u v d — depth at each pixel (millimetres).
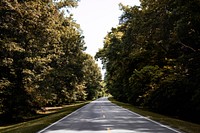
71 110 37125
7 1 22297
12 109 33500
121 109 39000
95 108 42344
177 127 16047
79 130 15008
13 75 31984
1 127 27375
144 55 47812
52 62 49219
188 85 30469
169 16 26406
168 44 32094
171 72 36969
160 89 34969
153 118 23000
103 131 14484
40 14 25625
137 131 14391
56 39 35219
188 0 24812
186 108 33875
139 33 31734
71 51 60250
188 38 27078
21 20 24531
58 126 17266
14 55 30562
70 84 63938
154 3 28438
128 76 53500
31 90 34906
